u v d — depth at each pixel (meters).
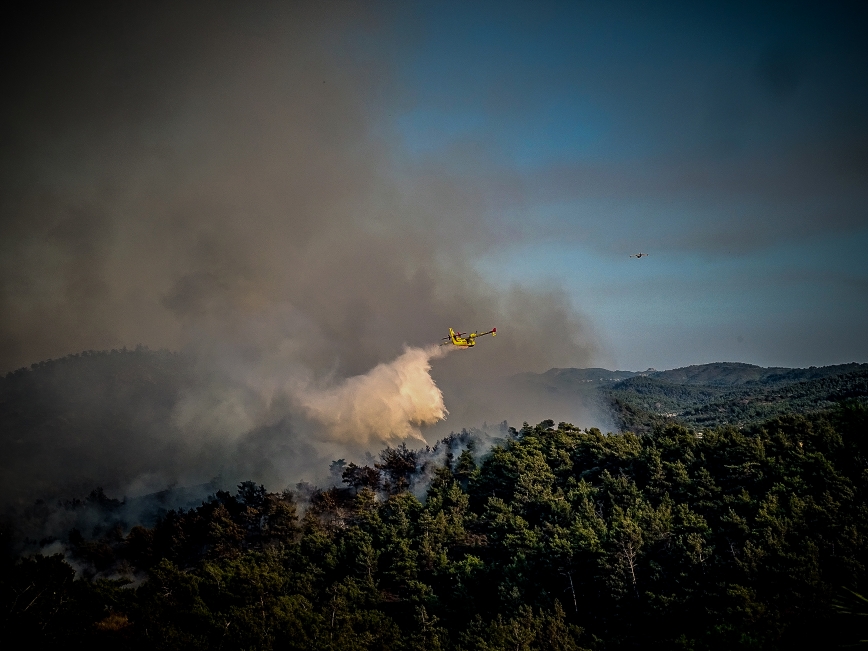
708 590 72.44
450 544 101.19
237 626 71.56
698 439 112.50
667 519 85.31
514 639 68.56
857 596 15.60
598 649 70.75
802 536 75.69
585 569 82.38
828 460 90.19
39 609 71.81
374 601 85.12
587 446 118.88
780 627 61.19
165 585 81.88
